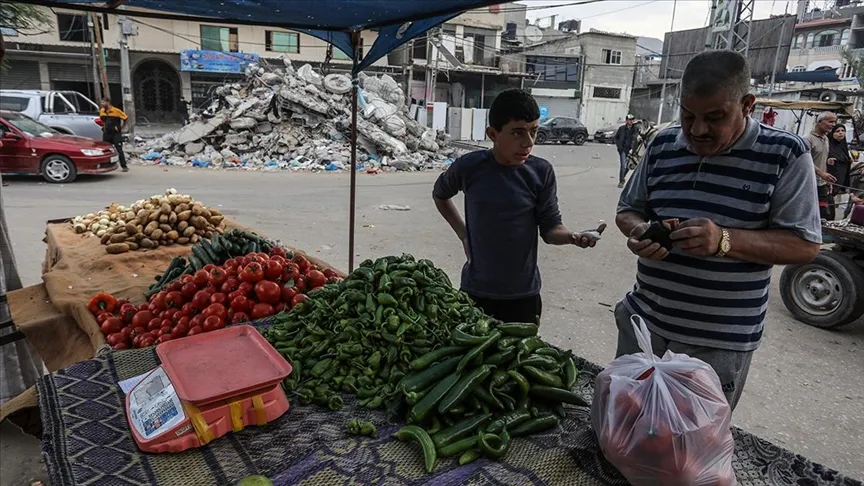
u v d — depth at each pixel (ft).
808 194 5.92
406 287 6.96
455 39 109.81
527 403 5.80
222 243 11.43
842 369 13.98
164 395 5.69
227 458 5.27
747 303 6.41
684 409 4.66
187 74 98.43
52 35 88.58
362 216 29.99
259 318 8.59
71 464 5.12
